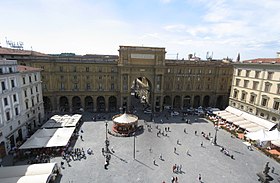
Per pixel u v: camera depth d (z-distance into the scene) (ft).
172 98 257.75
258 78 188.44
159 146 147.84
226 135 173.99
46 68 211.20
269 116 177.17
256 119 184.44
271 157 134.41
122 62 221.87
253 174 114.52
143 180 105.91
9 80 130.31
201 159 130.31
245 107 207.10
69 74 219.61
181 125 198.08
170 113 240.94
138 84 381.19
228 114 212.43
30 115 165.37
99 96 235.40
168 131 179.83
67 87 223.51
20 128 145.38
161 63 231.71
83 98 231.09
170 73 247.09
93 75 225.35
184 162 125.80
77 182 101.55
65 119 175.22
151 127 189.67
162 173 112.88
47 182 86.58
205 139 163.73
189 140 160.86
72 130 150.00
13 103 135.85
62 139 132.98
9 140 127.75
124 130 172.65
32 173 91.61
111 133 166.81
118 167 117.19
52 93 219.82
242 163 126.41
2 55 185.98
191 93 260.42
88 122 196.03
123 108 240.12
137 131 177.17
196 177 110.22
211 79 261.03
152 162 124.36
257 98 190.39
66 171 110.73
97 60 222.48
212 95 267.18
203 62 265.13
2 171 91.86
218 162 127.03
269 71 175.42
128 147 144.25
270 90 175.63
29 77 163.84
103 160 124.36
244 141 161.48
